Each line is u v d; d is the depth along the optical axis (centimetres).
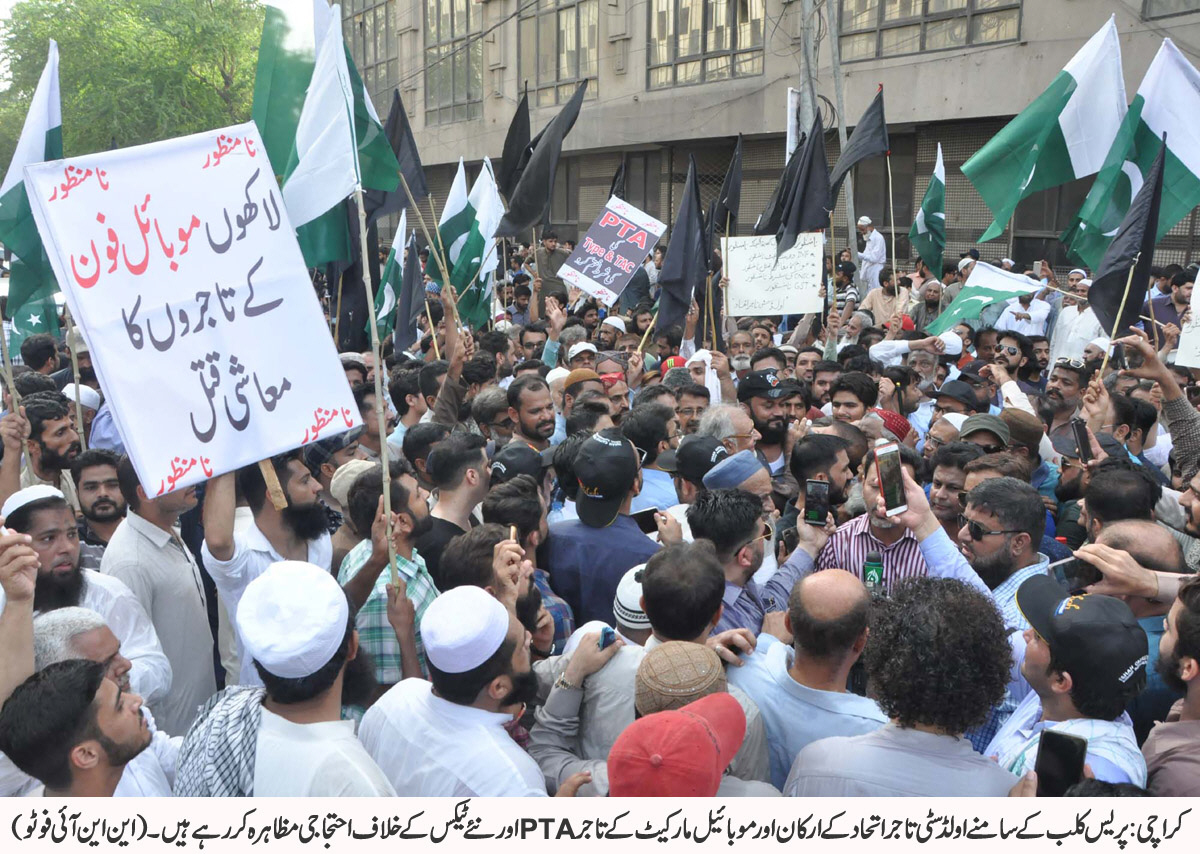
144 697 330
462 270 971
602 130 2533
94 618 278
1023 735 288
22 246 504
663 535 371
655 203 2528
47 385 628
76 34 3647
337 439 504
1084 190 1670
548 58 2722
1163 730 259
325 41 438
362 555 375
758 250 895
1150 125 638
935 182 1156
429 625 255
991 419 495
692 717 221
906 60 1823
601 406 573
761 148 2242
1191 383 693
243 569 371
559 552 391
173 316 321
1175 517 466
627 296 1374
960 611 243
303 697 243
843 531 412
